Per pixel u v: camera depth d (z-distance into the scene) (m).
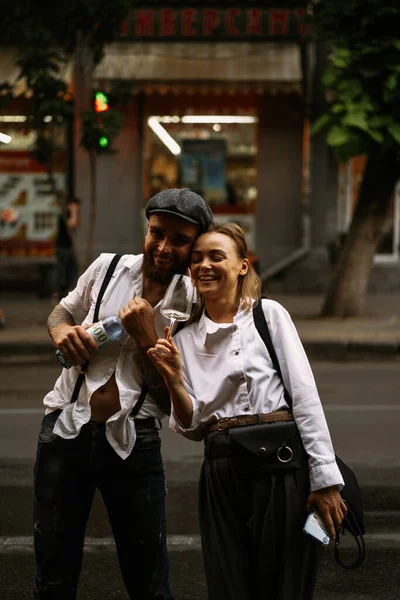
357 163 19.88
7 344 12.73
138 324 3.31
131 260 3.51
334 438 8.05
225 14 18.41
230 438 3.25
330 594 4.73
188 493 6.39
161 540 3.49
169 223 3.32
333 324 14.44
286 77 17.77
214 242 3.33
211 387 3.32
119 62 18.02
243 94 19.28
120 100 13.96
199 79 17.84
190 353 3.38
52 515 3.46
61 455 3.47
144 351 3.34
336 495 3.24
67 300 3.60
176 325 3.43
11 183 19.56
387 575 5.00
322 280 19.34
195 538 5.53
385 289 19.77
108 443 3.41
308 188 19.42
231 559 3.26
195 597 4.71
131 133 19.28
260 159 19.36
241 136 19.44
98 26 13.64
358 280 15.22
